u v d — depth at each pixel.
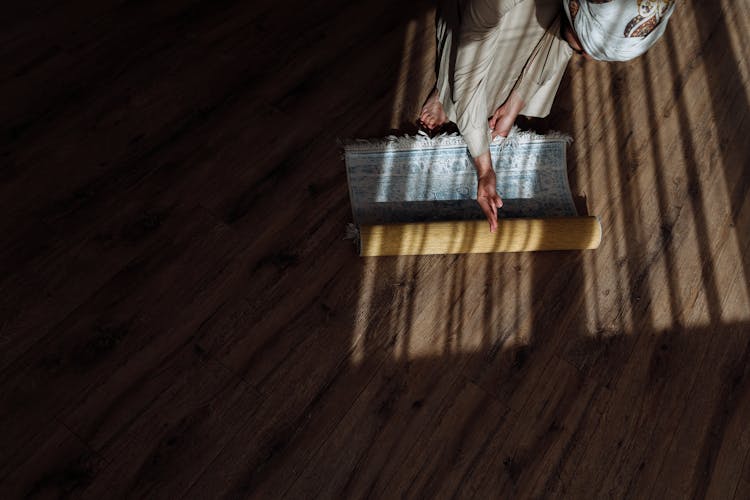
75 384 1.44
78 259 1.61
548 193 1.86
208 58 2.05
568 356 1.62
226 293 1.60
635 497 1.46
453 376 1.56
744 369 1.65
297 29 2.16
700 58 2.30
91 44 2.03
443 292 1.67
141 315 1.55
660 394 1.59
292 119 1.94
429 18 2.26
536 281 1.72
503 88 1.81
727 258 1.83
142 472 1.36
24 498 1.31
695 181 1.97
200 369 1.49
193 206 1.73
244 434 1.43
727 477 1.50
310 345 1.55
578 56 2.23
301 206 1.76
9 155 1.77
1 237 1.62
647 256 1.80
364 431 1.46
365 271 1.68
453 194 1.82
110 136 1.84
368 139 1.93
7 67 1.95
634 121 2.09
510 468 1.46
